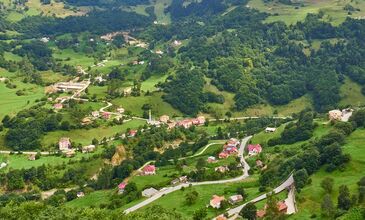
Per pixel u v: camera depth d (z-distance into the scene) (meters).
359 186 167.25
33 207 165.88
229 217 173.62
